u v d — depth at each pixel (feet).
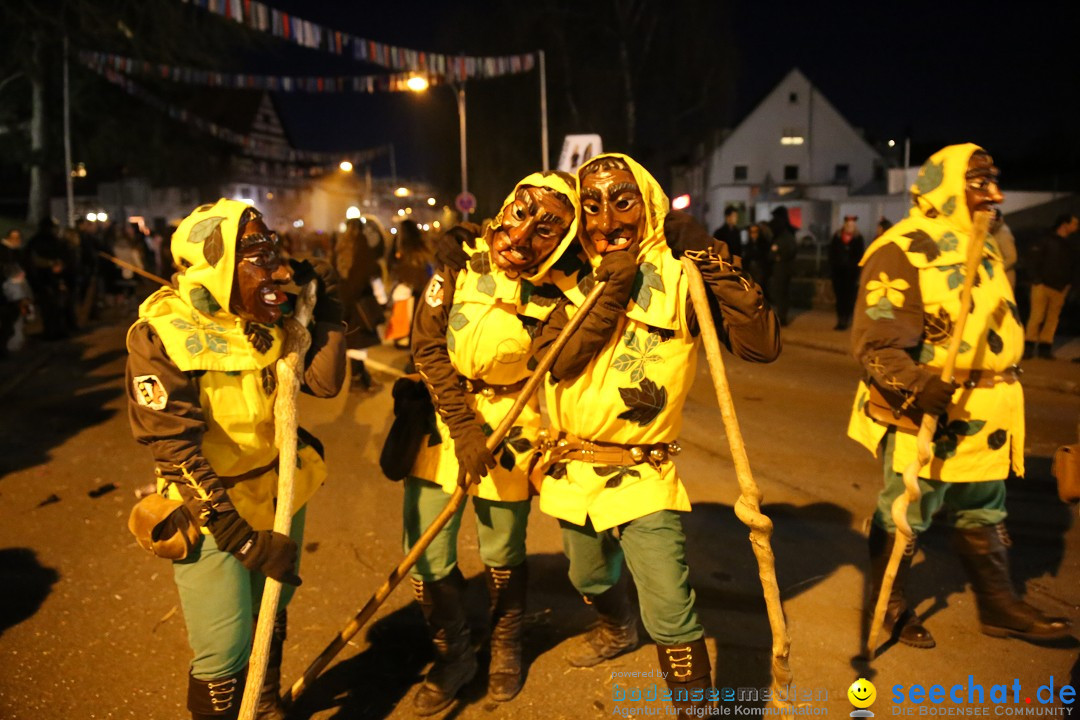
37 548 16.06
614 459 9.74
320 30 39.45
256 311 8.76
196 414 8.77
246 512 9.29
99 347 42.19
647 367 9.50
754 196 163.63
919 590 14.02
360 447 22.54
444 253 10.56
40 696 11.35
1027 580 14.51
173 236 8.84
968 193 11.33
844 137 172.45
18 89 102.63
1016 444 11.73
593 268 9.83
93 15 79.30
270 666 10.44
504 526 10.93
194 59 78.74
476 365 10.29
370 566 15.24
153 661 12.21
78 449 22.72
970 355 11.35
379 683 11.68
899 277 11.32
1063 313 44.75
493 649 11.32
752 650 12.21
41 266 44.14
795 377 32.55
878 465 20.76
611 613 11.73
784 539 16.15
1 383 31.73
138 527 8.72
